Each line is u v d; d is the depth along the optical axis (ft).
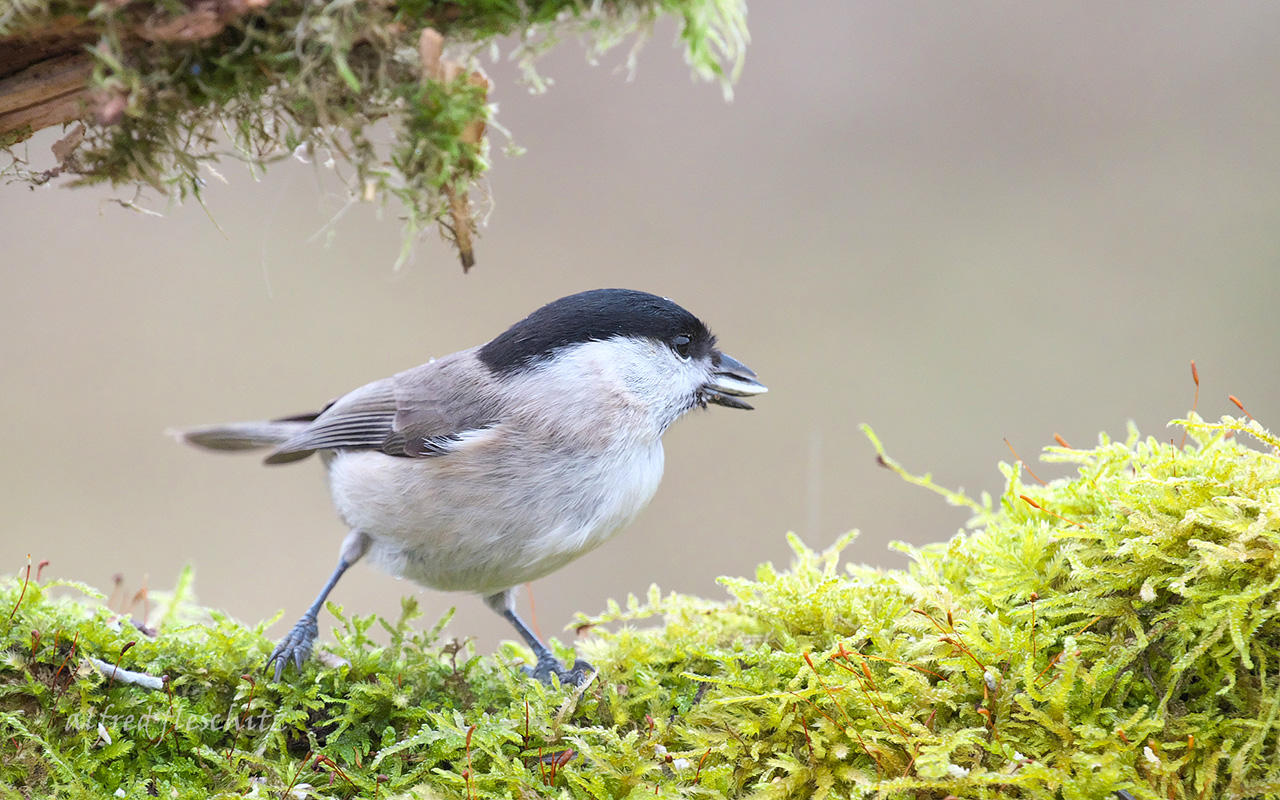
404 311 48.42
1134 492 14.30
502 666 16.94
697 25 14.89
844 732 13.60
